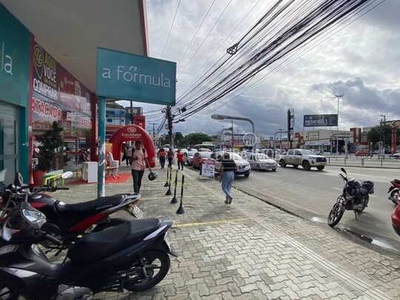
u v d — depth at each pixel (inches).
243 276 148.9
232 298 128.3
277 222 253.1
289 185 531.5
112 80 263.9
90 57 476.1
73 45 421.1
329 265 165.2
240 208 304.8
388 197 382.3
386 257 182.9
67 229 164.7
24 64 354.3
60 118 519.5
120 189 414.3
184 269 156.1
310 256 177.2
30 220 110.2
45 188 149.7
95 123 768.9
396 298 131.9
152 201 332.5
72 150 600.4
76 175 539.5
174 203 321.7
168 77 288.0
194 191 411.2
